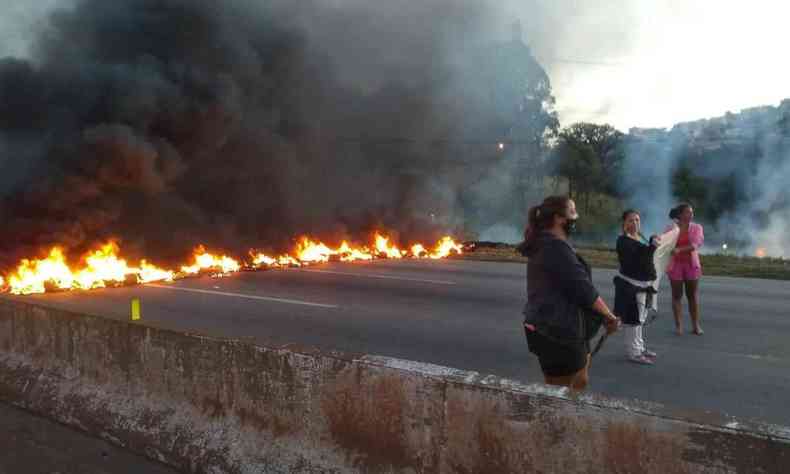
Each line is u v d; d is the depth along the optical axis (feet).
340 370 11.87
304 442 12.30
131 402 15.49
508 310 35.06
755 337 27.99
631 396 19.53
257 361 13.21
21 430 16.43
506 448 9.77
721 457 7.89
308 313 34.14
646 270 23.48
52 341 17.94
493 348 25.86
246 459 12.87
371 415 11.37
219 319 32.40
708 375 21.86
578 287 12.83
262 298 39.70
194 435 13.94
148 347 15.35
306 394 12.37
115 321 16.21
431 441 10.61
